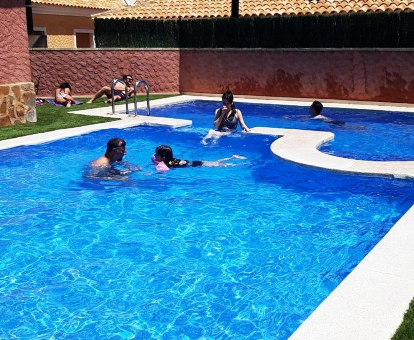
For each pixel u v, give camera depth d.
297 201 7.30
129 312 4.38
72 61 17.80
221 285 4.84
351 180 7.98
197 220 6.59
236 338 3.96
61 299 4.60
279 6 18.34
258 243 5.85
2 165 9.12
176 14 19.89
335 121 13.43
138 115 13.72
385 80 16.28
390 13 15.94
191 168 8.95
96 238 6.03
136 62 18.75
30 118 12.42
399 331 3.48
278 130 11.23
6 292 4.73
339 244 5.79
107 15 21.55
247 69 18.42
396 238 5.16
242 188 7.91
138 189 7.84
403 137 11.73
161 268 5.23
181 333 4.05
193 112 15.64
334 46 17.02
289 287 4.79
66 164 9.27
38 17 28.70
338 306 3.84
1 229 6.29
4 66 11.70
